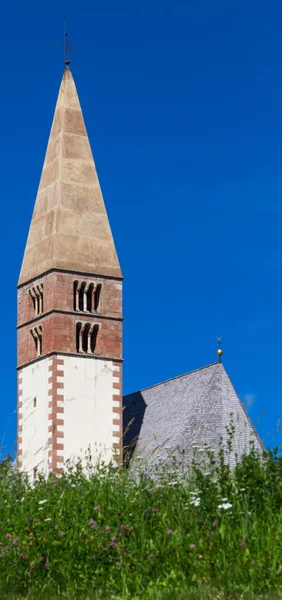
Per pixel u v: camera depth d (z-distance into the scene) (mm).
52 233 83062
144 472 44969
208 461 51656
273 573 30625
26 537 33875
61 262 81812
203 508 34938
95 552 32875
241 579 30641
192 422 76750
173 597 29906
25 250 85688
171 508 35531
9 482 41469
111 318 82688
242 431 76000
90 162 86062
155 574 31750
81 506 36688
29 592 31391
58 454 78688
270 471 37250
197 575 31250
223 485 36594
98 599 30375
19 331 84688
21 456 81688
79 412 80062
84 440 79812
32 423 81562
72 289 81750
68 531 34156
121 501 37094
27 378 83000
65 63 88875
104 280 83062
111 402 81375
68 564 32625
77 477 42188
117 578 31828
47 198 85188
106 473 45656
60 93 87938
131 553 32688
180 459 73250
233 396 78875
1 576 32500
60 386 79938
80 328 81688
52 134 87438
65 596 30609
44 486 40844
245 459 38062
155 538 33469
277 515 34312
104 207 85125
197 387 80438
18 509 37062
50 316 81062
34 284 83625
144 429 82500
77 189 84812
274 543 32219
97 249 83625
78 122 87062
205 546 32375
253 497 35719
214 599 29484
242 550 32031
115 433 80875
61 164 85188
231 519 34438
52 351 80250
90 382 80938
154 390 86938
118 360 82250
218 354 81000
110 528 34406
